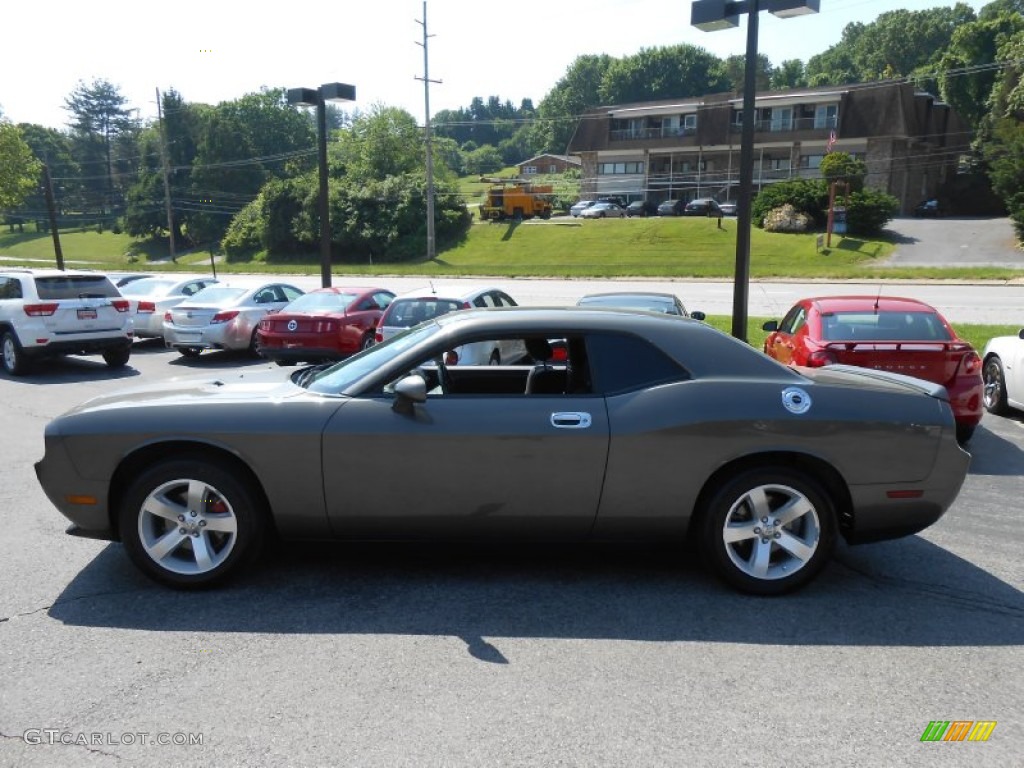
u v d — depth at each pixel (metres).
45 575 4.76
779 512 4.42
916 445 4.41
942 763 2.94
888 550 5.27
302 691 3.42
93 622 4.11
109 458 4.43
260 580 4.66
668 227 52.25
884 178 56.81
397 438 4.32
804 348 7.98
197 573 4.46
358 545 4.87
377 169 75.62
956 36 78.75
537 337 4.55
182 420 4.41
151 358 16.06
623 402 4.38
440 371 5.08
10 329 13.45
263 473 4.37
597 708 3.29
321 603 4.34
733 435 4.32
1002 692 3.46
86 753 2.97
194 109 94.69
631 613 4.23
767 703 3.34
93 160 118.44
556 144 131.50
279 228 64.25
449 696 3.38
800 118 59.25
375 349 4.95
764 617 4.19
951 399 7.50
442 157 82.12
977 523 5.85
